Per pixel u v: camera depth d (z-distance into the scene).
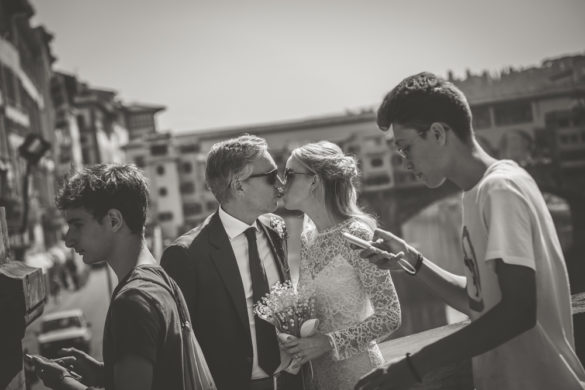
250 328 2.79
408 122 1.88
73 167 2.09
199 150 86.69
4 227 2.03
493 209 1.71
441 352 1.72
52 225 43.94
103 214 2.01
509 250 1.66
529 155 69.69
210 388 2.06
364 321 2.60
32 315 1.90
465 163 1.87
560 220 72.12
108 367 1.88
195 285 2.76
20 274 1.87
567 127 68.81
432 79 1.89
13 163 32.69
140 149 86.62
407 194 78.00
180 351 1.90
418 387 2.51
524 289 1.65
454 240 86.94
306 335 2.60
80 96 78.69
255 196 2.88
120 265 2.04
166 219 85.94
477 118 71.88
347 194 2.88
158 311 1.85
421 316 49.06
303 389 2.95
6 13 36.06
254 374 2.78
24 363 2.05
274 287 2.74
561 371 1.77
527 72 69.94
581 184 68.94
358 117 81.25
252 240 2.90
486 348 1.68
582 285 30.27
